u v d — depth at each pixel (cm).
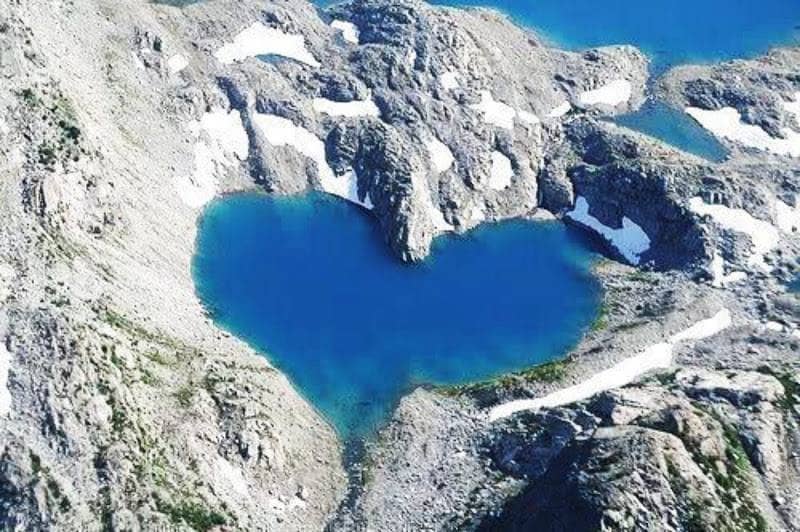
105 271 16912
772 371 17375
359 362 18188
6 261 15688
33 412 14112
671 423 15288
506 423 16662
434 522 15138
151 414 14888
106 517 13425
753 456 15312
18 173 16788
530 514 14312
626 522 13638
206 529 13862
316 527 15312
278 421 16200
